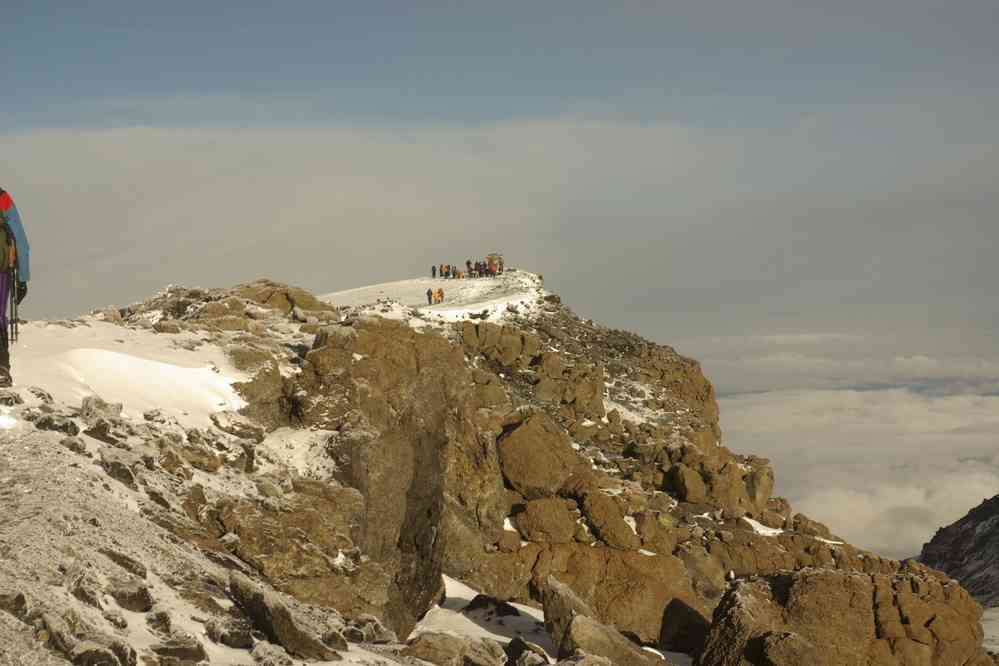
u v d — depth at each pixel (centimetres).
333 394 2997
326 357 3031
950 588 3441
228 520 2262
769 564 4022
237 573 1755
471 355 5309
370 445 2892
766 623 3225
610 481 4006
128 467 2077
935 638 3322
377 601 2411
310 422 2931
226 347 3011
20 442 1930
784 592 3331
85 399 2300
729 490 4338
